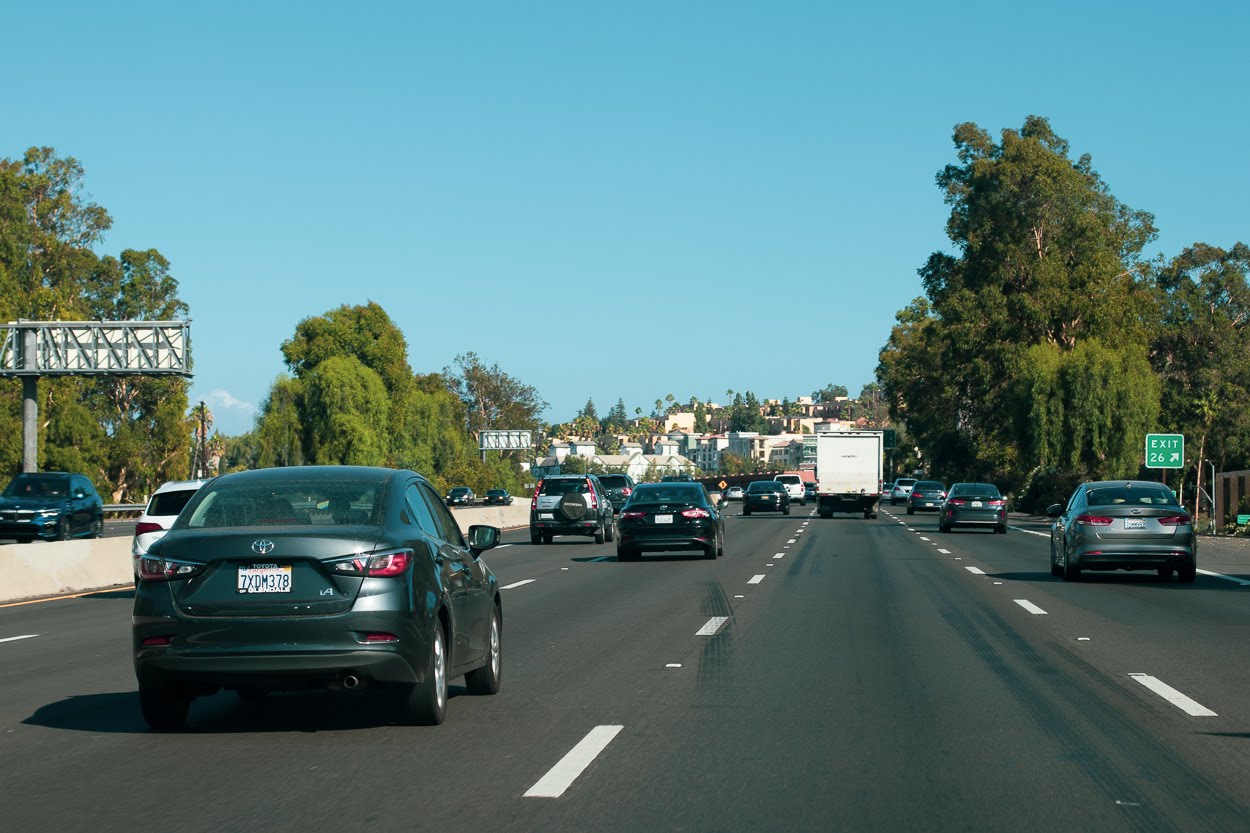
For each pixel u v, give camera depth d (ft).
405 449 368.27
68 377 280.72
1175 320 323.37
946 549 113.60
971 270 268.41
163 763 27.27
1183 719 31.78
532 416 528.22
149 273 319.06
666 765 26.63
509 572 86.79
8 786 25.13
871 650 45.21
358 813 22.76
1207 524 167.02
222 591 28.86
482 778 25.49
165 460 311.68
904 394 328.08
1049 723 31.30
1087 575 82.58
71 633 54.54
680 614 58.03
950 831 21.50
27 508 120.57
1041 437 228.43
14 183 281.13
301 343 350.84
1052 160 258.78
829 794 24.08
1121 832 21.43
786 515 219.20
